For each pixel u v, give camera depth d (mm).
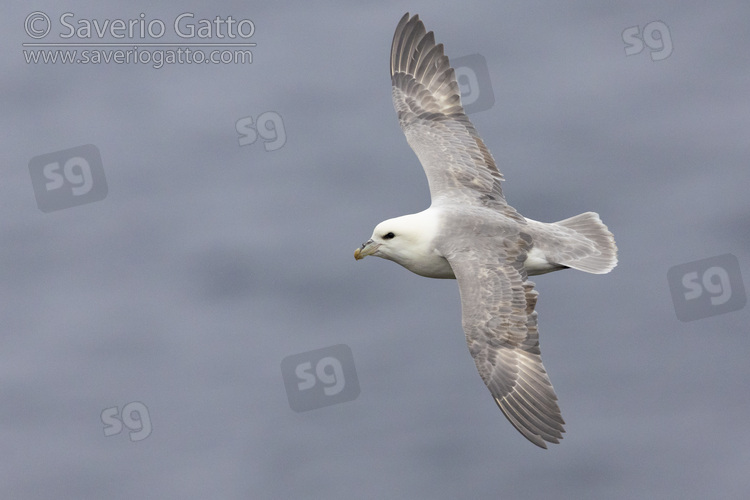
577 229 13562
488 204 13617
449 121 14680
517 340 11930
